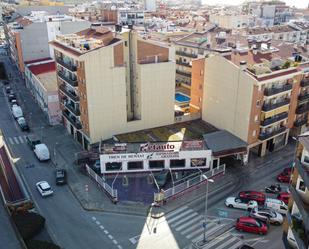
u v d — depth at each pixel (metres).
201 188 59.78
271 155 71.56
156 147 62.47
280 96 68.31
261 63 69.00
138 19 152.00
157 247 46.19
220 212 52.62
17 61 124.19
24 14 156.38
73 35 77.50
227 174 64.38
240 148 65.12
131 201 55.78
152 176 61.94
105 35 71.81
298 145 37.00
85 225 50.09
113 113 67.62
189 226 50.41
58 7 162.50
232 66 64.94
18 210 50.03
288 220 37.84
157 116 72.06
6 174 61.84
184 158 63.34
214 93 71.00
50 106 82.50
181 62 101.44
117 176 62.75
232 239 48.00
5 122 86.12
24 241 43.25
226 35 101.88
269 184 61.31
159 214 52.78
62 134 79.19
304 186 36.47
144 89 68.62
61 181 59.50
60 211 53.03
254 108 63.78
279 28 139.88
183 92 93.94
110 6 175.12
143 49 67.50
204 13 192.75
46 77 93.56
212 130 71.38
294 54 79.50
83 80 63.94
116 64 65.44
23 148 72.94
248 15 181.50
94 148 67.69
